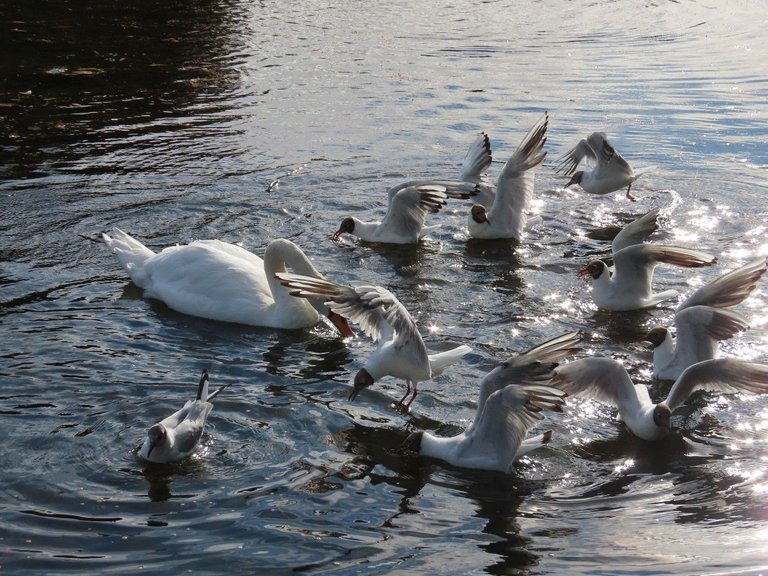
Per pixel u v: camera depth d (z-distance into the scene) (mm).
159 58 25859
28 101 21859
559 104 22766
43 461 9359
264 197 17172
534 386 9250
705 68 25781
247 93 23203
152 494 8922
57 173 17906
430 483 9242
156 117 21219
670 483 9312
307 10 32594
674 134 20734
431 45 28359
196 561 7965
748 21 31578
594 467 9641
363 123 21312
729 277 11828
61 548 8109
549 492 9164
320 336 12500
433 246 15594
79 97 22328
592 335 12570
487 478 9375
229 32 29078
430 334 12391
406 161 19094
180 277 13180
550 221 16656
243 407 10492
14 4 30656
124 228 15648
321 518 8617
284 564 7938
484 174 18469
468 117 21812
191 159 18859
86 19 29500
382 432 10125
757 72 25266
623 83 24453
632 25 31250
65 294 13344
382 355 10320
